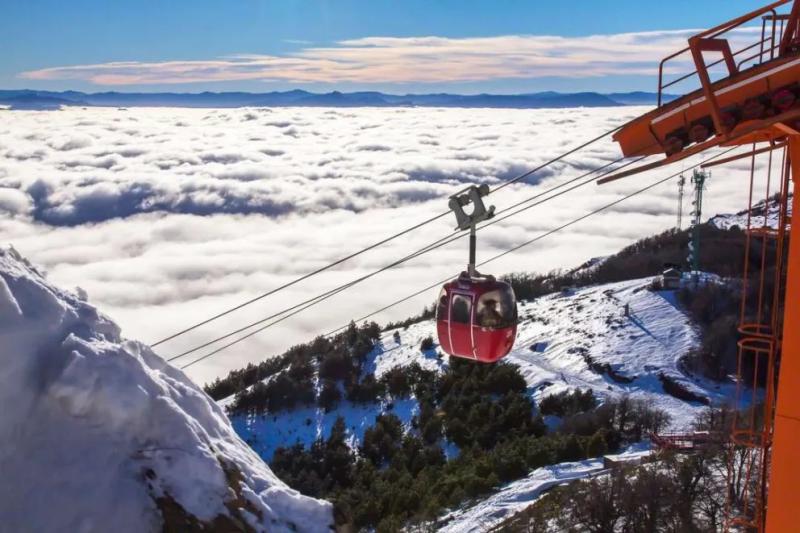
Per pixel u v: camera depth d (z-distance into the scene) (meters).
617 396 63.88
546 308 92.06
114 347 7.04
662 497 33.16
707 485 32.72
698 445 41.56
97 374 6.69
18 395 6.45
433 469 56.97
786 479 9.64
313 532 7.35
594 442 51.72
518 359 77.69
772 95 9.05
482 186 13.75
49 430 6.51
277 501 7.40
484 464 51.75
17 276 6.98
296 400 80.62
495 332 13.57
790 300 9.62
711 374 66.88
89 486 6.35
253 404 81.69
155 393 7.10
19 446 6.35
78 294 7.83
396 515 48.12
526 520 37.78
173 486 6.69
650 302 82.19
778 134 9.80
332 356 86.50
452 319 13.90
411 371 80.50
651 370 69.00
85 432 6.61
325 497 56.66
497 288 13.68
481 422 65.12
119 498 6.39
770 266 72.19
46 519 6.11
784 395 9.66
